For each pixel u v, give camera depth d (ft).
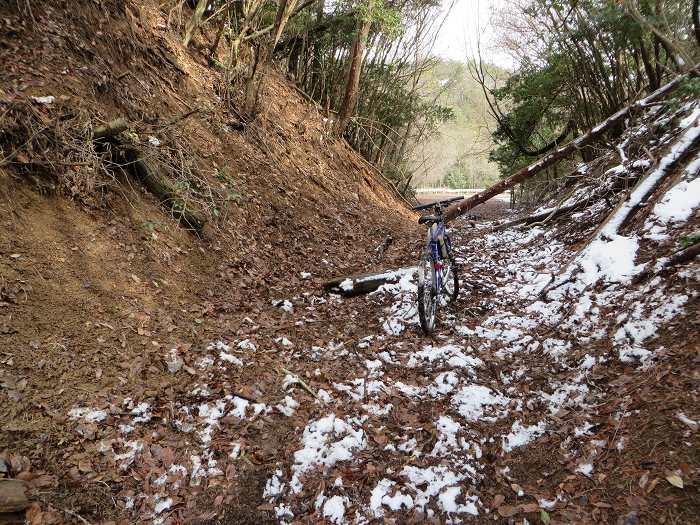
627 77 40.19
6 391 9.86
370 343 15.39
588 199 24.40
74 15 20.11
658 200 16.97
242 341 14.49
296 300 18.66
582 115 49.80
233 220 21.83
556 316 14.94
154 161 18.62
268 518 8.87
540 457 9.69
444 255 16.87
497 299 18.12
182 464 9.75
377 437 10.73
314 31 41.81
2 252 12.41
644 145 23.82
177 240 17.99
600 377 11.12
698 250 12.78
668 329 11.28
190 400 11.54
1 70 15.65
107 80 19.33
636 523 7.50
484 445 10.36
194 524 8.59
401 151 60.23
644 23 22.65
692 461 7.96
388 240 27.14
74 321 12.36
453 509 8.80
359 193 38.37
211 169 22.70
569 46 42.68
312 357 14.47
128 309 13.82
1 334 10.88
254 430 10.94
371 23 41.01
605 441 9.24
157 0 28.89
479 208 90.33
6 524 7.66
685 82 21.42
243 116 29.17
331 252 25.00
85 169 15.64
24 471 8.62
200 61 29.01
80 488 8.74
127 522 8.43
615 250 15.81
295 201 27.86
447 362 13.62
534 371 12.56
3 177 13.62
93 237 14.97
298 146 34.63
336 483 9.43
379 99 52.11
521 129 56.90
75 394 10.56
